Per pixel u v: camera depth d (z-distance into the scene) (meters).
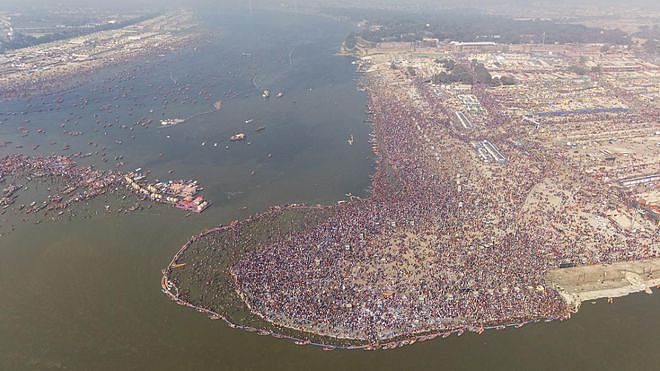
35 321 155.12
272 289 161.12
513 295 157.62
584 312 153.50
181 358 140.38
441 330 146.38
